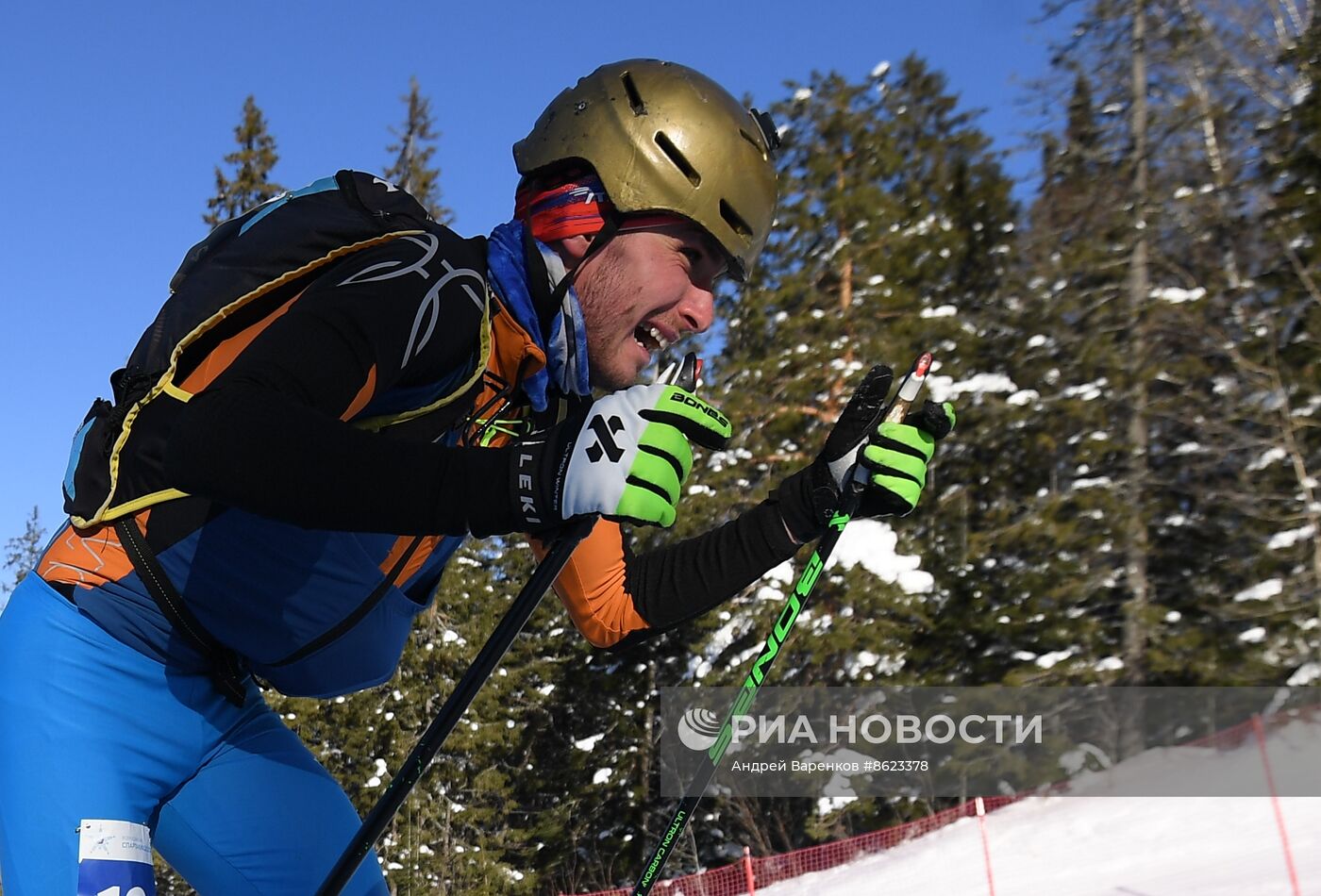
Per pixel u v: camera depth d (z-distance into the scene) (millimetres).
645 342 1808
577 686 20531
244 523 1525
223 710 1645
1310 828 9945
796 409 17250
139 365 1548
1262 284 16312
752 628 17172
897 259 18688
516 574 22656
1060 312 17172
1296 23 17172
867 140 19453
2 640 1577
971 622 16359
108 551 1520
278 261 1483
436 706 21609
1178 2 16578
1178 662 15570
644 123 1706
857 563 16750
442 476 1310
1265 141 16672
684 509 16391
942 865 11664
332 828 1720
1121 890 9188
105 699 1527
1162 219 16578
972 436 17172
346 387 1321
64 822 1474
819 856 14500
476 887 20938
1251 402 15844
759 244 1850
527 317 1647
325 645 1669
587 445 1333
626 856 20766
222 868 1646
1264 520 15852
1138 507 16141
